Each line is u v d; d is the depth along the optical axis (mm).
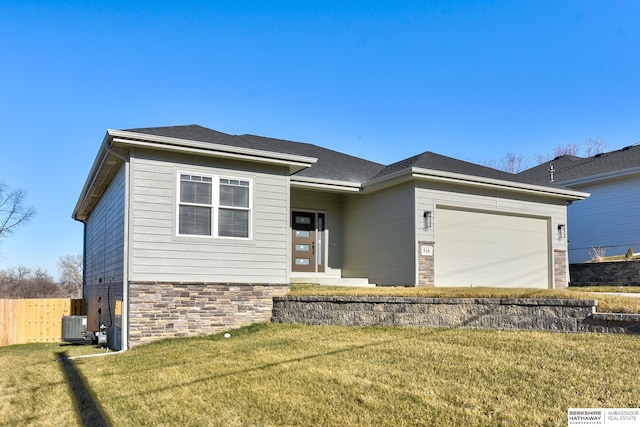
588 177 21359
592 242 21594
